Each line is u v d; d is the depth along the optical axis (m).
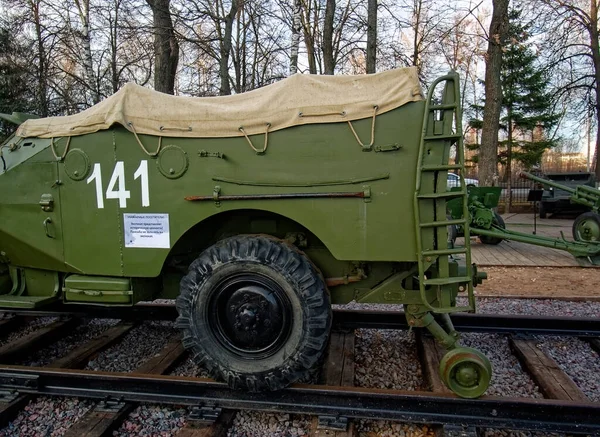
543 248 9.49
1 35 13.20
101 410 2.88
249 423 2.84
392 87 2.68
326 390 2.81
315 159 2.77
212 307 2.93
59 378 3.07
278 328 2.84
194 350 2.93
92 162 3.04
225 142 2.85
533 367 3.45
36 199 3.17
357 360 3.78
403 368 3.63
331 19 12.20
